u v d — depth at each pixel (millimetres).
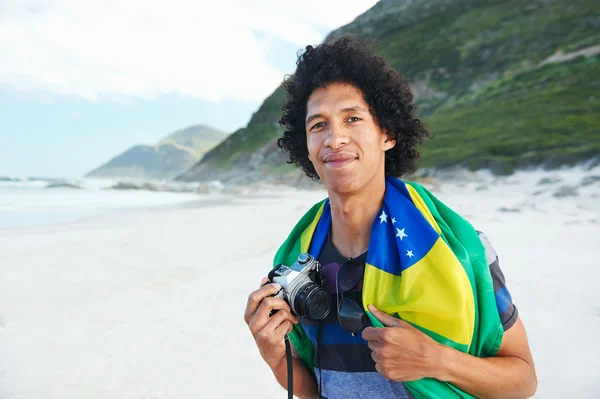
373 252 1485
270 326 1471
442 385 1354
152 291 6148
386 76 1621
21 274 7148
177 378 3705
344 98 1533
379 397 1480
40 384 3650
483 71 66688
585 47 56469
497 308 1448
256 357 4074
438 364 1282
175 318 5094
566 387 3191
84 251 8961
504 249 7477
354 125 1528
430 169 32406
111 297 5926
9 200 27234
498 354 1459
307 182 42500
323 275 1612
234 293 5969
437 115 57344
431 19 90562
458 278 1344
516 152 30969
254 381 3637
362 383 1499
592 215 11555
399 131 1687
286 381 1677
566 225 10000
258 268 7270
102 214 17188
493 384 1329
